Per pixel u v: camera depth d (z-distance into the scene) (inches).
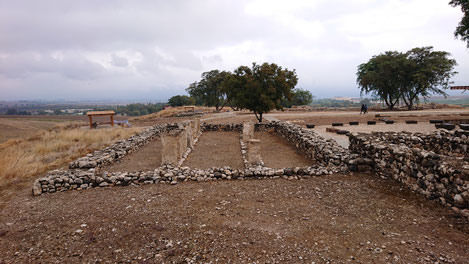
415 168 222.2
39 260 146.9
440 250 139.9
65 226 187.0
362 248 145.4
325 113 1466.5
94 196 253.0
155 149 546.0
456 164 191.8
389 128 736.3
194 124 661.9
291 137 585.6
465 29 839.7
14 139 696.4
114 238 166.2
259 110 858.1
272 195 234.5
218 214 196.7
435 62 1423.5
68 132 735.7
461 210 175.3
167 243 157.6
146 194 250.4
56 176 283.1
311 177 282.0
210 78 1958.7
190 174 293.0
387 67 1501.0
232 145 578.6
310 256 139.9
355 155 310.7
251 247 150.2
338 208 200.8
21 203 242.5
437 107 1726.1
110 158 419.5
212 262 137.9
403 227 166.9
